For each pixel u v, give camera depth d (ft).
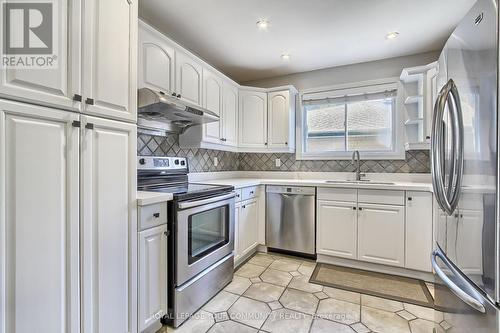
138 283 4.77
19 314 3.15
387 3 6.61
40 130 3.34
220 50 9.36
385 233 8.07
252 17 7.25
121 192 4.47
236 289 7.09
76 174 3.75
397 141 9.91
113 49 4.34
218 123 9.32
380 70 10.23
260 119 10.96
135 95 4.80
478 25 3.47
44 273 3.39
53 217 3.49
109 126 4.25
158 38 6.58
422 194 7.57
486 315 3.32
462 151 3.92
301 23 7.57
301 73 11.57
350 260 8.69
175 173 8.16
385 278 7.82
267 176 12.14
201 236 6.34
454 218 4.21
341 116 10.98
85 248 3.88
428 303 6.40
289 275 8.00
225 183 8.66
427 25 7.63
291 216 9.49
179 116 7.27
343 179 10.79
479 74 3.45
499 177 3.09
